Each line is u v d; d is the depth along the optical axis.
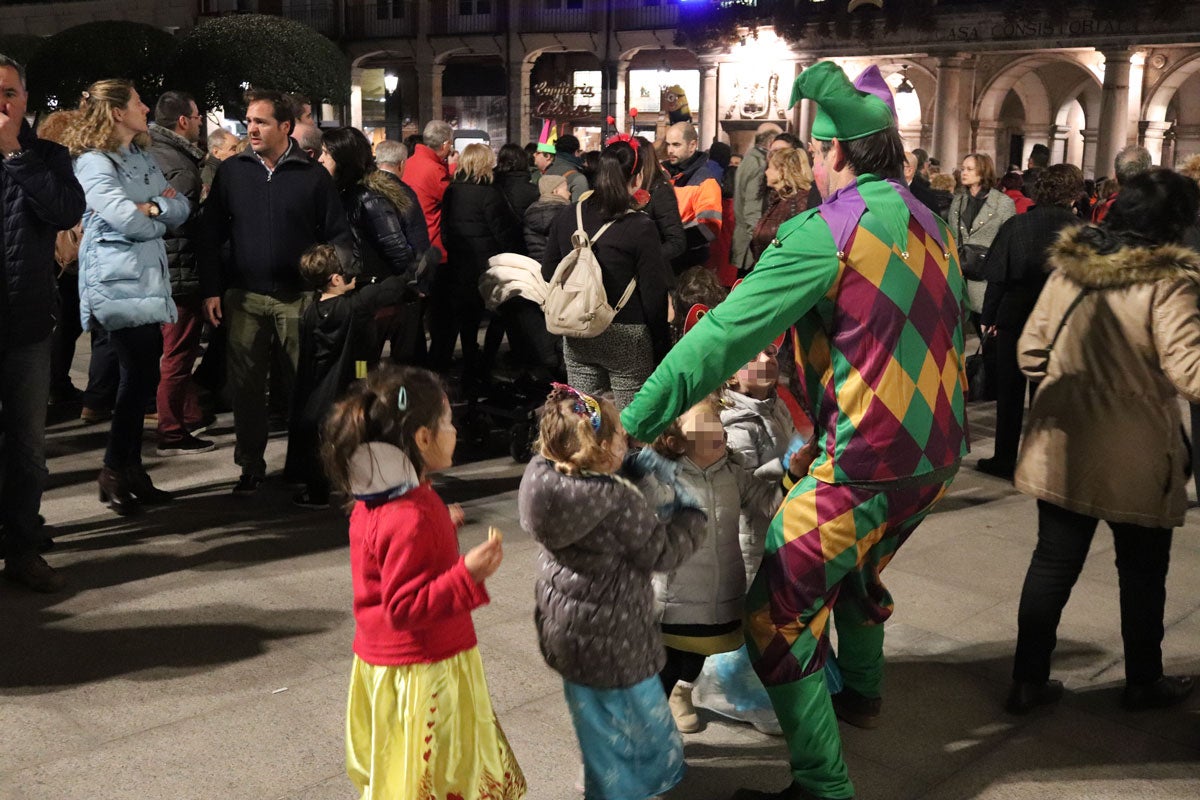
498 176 8.02
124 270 5.00
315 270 5.09
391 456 2.31
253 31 12.58
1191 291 3.20
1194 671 3.86
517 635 4.04
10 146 4.05
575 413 2.59
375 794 2.42
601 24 30.55
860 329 2.61
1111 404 3.30
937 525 5.45
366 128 35.16
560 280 4.96
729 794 3.06
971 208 7.69
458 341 9.85
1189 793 3.10
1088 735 3.42
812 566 2.72
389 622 2.33
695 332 2.59
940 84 21.67
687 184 8.03
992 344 8.00
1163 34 18.88
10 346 4.22
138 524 5.21
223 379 7.02
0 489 4.45
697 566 3.01
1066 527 3.44
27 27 34.75
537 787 3.06
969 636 4.14
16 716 3.38
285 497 5.64
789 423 3.41
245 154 5.30
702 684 3.47
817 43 22.39
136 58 12.90
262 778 3.06
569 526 2.60
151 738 3.26
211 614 4.18
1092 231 3.38
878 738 3.38
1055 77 26.03
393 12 33.44
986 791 3.10
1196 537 5.34
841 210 2.62
